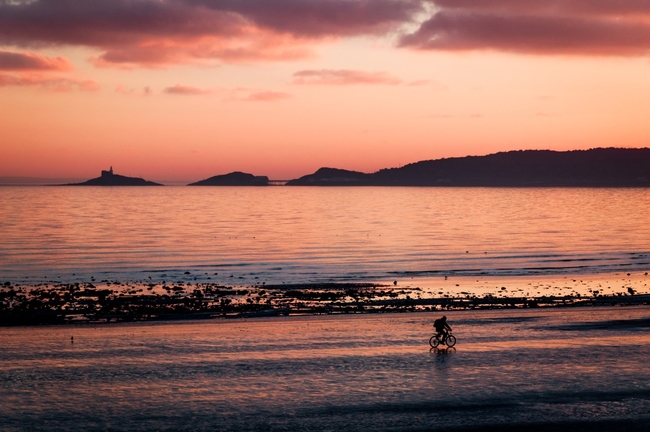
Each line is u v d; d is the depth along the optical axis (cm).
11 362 3128
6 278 6525
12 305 4897
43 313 4566
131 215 17775
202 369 3005
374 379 2830
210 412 2414
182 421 2322
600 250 9200
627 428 2256
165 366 3059
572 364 3061
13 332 3872
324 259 8169
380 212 19912
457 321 4181
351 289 5769
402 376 2873
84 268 7312
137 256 8456
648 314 4434
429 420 2331
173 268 7344
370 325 4075
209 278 6588
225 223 14800
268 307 4838
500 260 8038
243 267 7431
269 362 3127
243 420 2331
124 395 2617
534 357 3195
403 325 4069
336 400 2550
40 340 3634
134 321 4275
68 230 12550
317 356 3238
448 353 3288
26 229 12738
